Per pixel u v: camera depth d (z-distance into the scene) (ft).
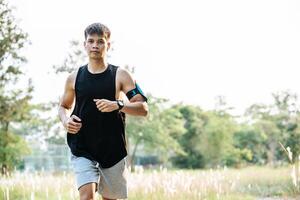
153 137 151.23
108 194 16.12
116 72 15.57
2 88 73.05
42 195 36.11
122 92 16.20
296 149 67.00
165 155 185.26
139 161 204.23
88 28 15.48
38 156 143.64
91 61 15.44
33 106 85.92
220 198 32.76
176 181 33.37
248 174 52.54
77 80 15.53
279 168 69.10
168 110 166.91
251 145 206.08
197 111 214.07
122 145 15.76
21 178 40.78
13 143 87.81
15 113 75.82
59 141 131.75
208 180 35.22
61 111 16.20
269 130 180.75
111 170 15.74
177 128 171.83
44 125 113.39
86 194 14.89
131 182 35.45
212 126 199.11
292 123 135.33
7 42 68.08
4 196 31.35
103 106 14.53
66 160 115.44
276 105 181.37
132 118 145.18
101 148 15.46
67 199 32.91
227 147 198.90
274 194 36.63
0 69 70.54
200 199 31.17
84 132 15.39
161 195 32.35
